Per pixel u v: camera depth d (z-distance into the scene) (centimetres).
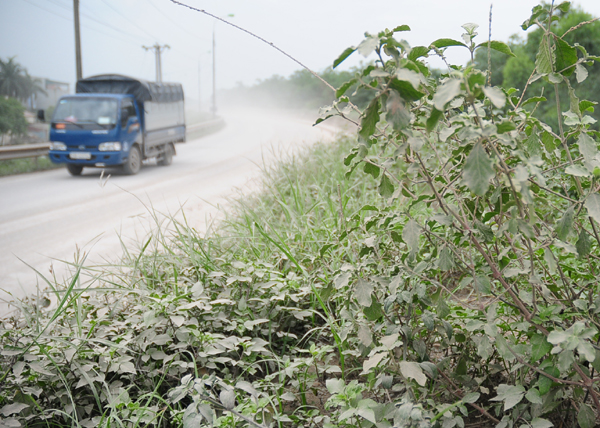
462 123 136
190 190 1049
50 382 225
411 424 144
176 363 232
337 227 393
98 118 1373
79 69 2233
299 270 341
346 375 254
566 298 182
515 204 146
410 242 160
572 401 185
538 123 156
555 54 158
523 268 163
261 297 312
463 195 182
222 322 292
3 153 1494
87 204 948
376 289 202
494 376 225
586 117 158
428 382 206
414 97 125
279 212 578
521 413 168
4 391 214
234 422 177
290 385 262
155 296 270
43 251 623
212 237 433
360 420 184
